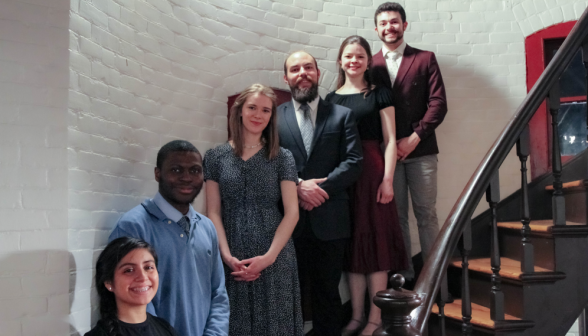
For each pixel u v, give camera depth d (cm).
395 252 290
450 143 363
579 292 244
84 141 217
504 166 359
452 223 220
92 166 222
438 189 360
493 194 236
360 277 296
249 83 325
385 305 154
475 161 363
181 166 207
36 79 202
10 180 193
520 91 366
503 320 237
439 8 374
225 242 244
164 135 274
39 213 198
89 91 221
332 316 277
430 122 314
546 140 358
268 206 250
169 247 202
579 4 359
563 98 362
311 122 285
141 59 259
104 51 232
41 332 195
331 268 276
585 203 256
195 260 209
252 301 239
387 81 330
